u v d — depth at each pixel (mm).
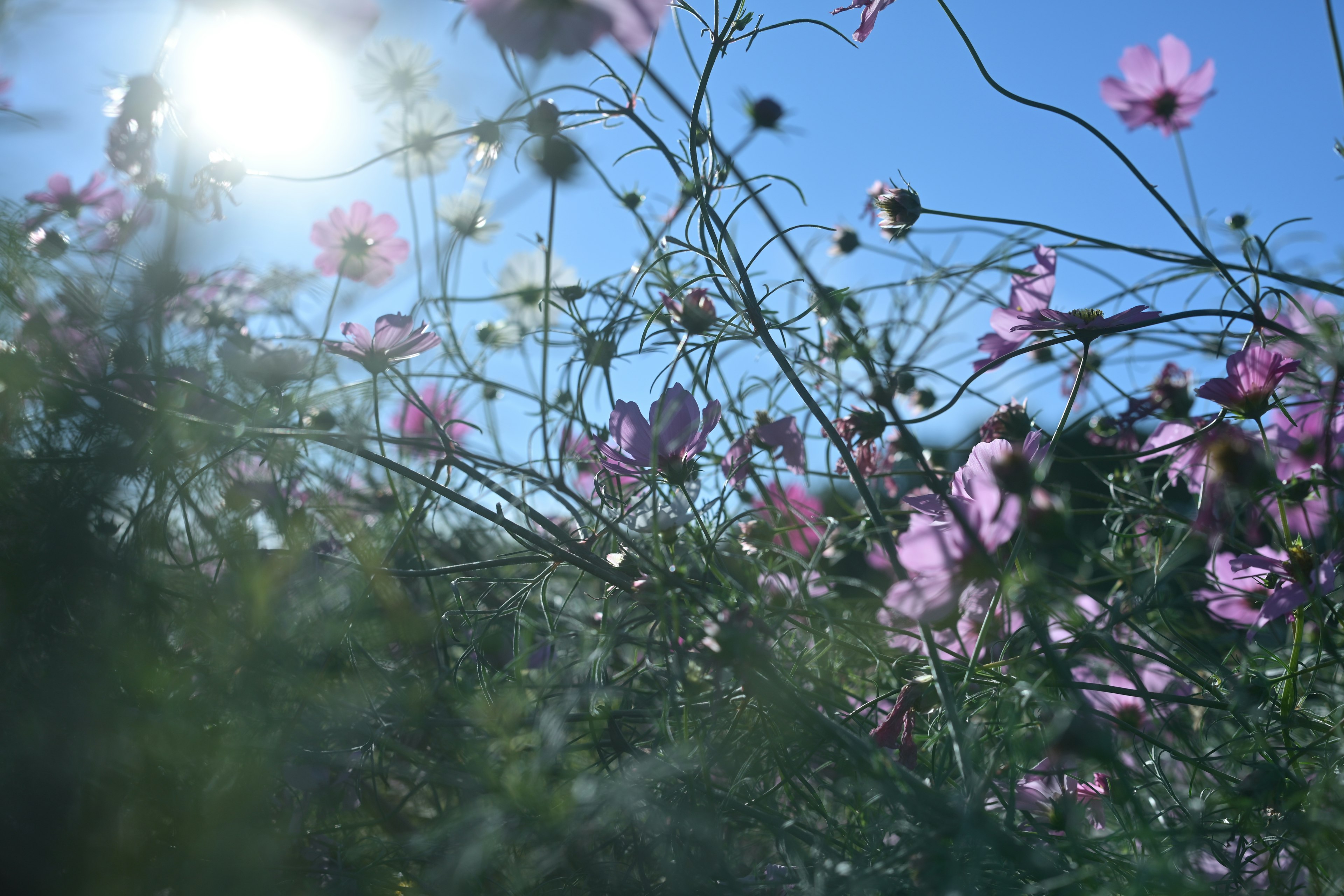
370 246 1042
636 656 778
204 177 815
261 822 629
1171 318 726
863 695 795
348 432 760
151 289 768
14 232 729
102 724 616
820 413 683
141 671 639
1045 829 641
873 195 941
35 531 664
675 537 718
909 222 824
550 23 607
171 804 614
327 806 673
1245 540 786
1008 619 701
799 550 870
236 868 599
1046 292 870
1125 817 620
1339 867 603
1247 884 624
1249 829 622
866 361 657
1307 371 795
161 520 705
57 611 654
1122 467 895
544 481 761
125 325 760
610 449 726
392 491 858
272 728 645
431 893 607
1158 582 771
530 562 708
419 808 739
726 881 609
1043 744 639
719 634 621
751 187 704
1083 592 752
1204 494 723
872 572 870
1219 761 708
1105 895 572
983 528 622
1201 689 700
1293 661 701
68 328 751
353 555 737
